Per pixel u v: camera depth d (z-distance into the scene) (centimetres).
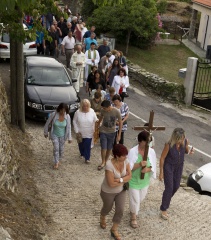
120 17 3228
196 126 2033
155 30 3409
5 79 2150
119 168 901
